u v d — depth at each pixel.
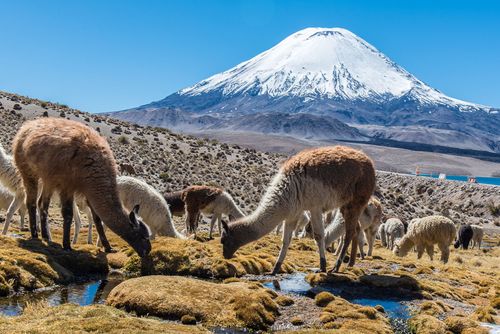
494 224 57.84
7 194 17.31
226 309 9.33
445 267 16.00
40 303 9.02
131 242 11.77
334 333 8.29
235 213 20.81
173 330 7.91
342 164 12.16
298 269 13.96
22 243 12.20
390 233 25.36
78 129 11.96
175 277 10.41
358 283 12.17
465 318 9.45
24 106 56.44
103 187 11.65
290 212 12.08
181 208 21.05
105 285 11.08
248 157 59.09
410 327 9.25
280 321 9.29
